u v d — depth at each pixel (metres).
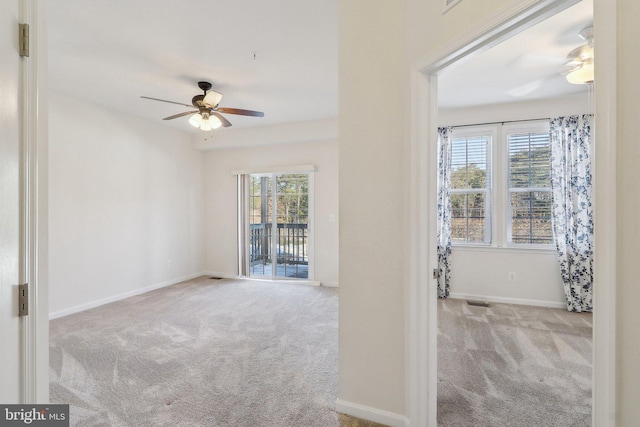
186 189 5.73
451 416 1.93
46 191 1.02
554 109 4.06
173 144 5.46
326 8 2.21
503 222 4.35
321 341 3.03
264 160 5.72
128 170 4.66
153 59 2.96
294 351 2.80
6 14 0.88
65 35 2.54
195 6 2.18
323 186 5.35
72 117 3.94
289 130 5.25
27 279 0.95
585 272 3.89
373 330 1.87
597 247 0.88
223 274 5.99
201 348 2.86
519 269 4.25
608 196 0.85
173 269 5.44
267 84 3.59
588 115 3.88
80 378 2.35
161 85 3.60
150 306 4.15
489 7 1.25
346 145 1.93
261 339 3.07
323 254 5.36
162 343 2.97
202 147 5.83
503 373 2.43
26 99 0.94
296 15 2.29
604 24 0.86
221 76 3.36
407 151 1.72
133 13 2.25
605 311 0.86
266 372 2.43
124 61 3.00
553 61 3.01
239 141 5.57
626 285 0.83
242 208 5.86
